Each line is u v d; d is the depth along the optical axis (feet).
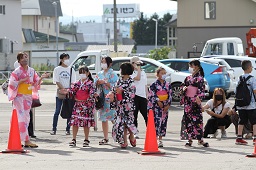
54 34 360.07
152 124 49.80
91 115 54.90
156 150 49.70
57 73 63.05
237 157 48.24
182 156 48.75
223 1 200.85
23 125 53.31
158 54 250.16
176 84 100.07
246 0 200.44
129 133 54.70
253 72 115.34
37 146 54.24
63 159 47.09
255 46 147.23
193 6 202.08
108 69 56.39
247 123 59.31
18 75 52.75
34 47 293.84
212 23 201.57
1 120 80.07
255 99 55.36
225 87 105.29
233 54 149.89
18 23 240.53
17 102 53.01
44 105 101.24
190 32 202.80
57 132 67.26
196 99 53.93
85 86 54.49
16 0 239.09
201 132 54.60
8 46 228.84
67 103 57.72
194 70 54.19
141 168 42.80
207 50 152.15
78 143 57.62
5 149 51.47
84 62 101.55
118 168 42.83
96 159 47.03
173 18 342.85
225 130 64.23
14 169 42.52
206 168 42.83
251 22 200.13
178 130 69.41
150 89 54.80
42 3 342.03
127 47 294.05
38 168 42.91
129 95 52.85
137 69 58.80
